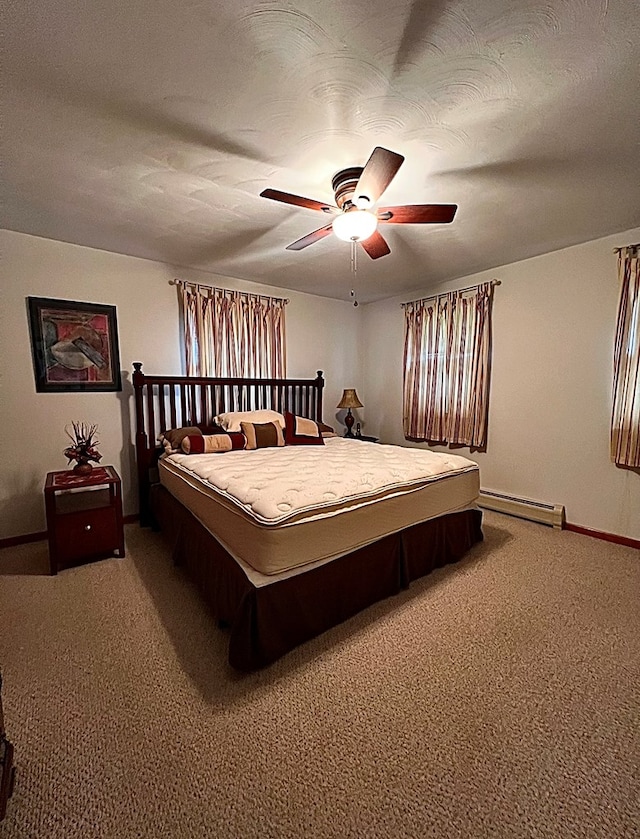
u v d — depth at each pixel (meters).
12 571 2.56
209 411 3.86
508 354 3.64
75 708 1.48
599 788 1.18
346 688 1.58
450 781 1.21
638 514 2.91
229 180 2.11
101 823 1.09
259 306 4.16
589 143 1.79
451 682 1.62
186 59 1.32
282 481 2.17
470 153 1.87
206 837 1.06
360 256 3.35
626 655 1.78
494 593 2.30
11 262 2.87
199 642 1.86
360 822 1.09
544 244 3.11
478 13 1.17
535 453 3.49
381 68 1.37
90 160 1.91
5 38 1.22
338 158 1.92
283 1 1.12
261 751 1.31
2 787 1.04
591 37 1.24
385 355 5.01
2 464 2.92
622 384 2.88
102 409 3.32
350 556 2.06
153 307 3.52
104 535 2.69
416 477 2.44
